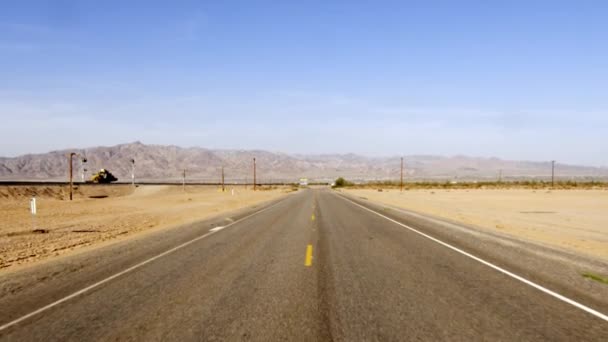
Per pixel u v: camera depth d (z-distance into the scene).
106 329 5.00
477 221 20.45
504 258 9.57
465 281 7.29
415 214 23.55
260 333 4.80
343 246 11.45
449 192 75.88
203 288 6.84
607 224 19.42
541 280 7.36
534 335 4.75
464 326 5.02
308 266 8.62
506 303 5.96
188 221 20.44
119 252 10.79
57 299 6.32
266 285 7.02
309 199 44.84
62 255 11.08
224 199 48.22
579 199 46.03
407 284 7.07
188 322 5.19
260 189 104.25
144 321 5.25
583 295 6.40
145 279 7.53
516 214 25.53
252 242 12.28
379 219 20.17
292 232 14.81
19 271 8.56
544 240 13.60
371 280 7.37
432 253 10.27
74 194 65.56
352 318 5.31
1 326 5.17
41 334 4.89
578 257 9.72
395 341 4.56
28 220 22.08
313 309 5.68
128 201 44.72
